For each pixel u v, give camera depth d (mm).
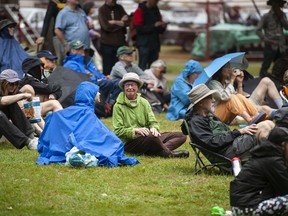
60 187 21172
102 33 41656
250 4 69562
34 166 23688
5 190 20766
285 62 32219
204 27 74188
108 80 34656
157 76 37625
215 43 67625
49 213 18859
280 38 45000
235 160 19359
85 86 24438
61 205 19531
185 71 33969
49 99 30359
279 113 21203
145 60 43250
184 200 20156
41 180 21922
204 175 22797
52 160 24000
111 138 24156
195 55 68688
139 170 23406
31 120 27875
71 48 35812
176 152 25812
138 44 43188
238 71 28812
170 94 37312
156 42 43531
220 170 23062
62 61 39219
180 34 76812
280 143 17500
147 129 25703
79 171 23062
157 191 20906
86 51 36688
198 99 22609
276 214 17375
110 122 33250
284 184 17406
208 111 22906
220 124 22719
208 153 22656
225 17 69625
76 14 38781
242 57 29016
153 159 25359
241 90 30812
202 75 28375
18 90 27359
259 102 31969
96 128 24078
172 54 75562
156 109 36531
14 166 23734
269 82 31922
